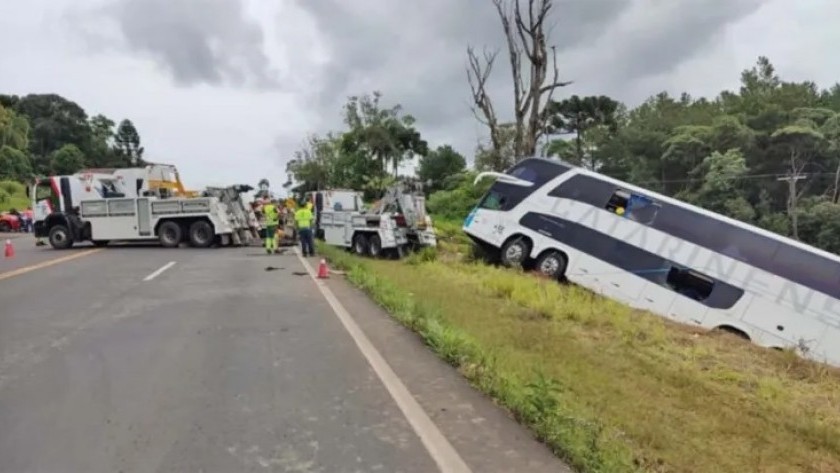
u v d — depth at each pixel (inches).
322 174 3361.2
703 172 2682.1
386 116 3193.9
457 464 181.3
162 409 227.0
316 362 295.6
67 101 5693.9
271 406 231.1
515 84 1305.4
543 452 191.0
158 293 523.5
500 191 957.2
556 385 241.8
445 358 303.4
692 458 208.8
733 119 2832.2
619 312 590.6
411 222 1058.1
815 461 232.4
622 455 192.2
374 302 480.7
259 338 348.2
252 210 1274.6
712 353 463.2
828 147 2559.1
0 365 288.0
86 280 613.0
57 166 4926.2
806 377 434.6
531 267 906.7
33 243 1311.5
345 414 223.1
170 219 1132.5
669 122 3612.2
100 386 255.0
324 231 1159.6
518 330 407.8
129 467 178.2
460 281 710.5
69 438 199.5
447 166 3804.1
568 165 932.0
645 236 831.1
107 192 1162.0
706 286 779.4
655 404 275.9
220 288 557.0
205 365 288.7
